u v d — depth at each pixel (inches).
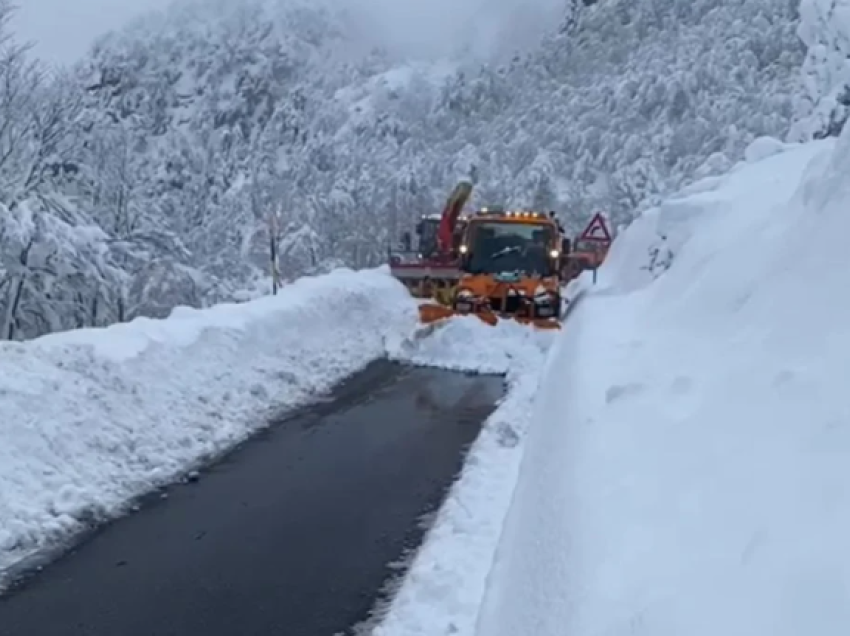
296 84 5649.6
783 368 180.5
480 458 312.2
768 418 160.9
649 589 122.0
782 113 1598.2
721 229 438.9
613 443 199.9
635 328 387.9
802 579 102.6
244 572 218.5
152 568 220.5
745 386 186.5
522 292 567.8
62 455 279.0
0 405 275.7
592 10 3523.6
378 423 377.1
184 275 706.8
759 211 428.1
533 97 3161.9
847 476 121.5
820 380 160.4
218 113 5634.8
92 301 644.1
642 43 3083.2
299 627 190.2
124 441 303.9
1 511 242.7
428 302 676.1
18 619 193.8
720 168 1051.9
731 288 295.1
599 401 252.2
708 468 155.7
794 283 227.5
